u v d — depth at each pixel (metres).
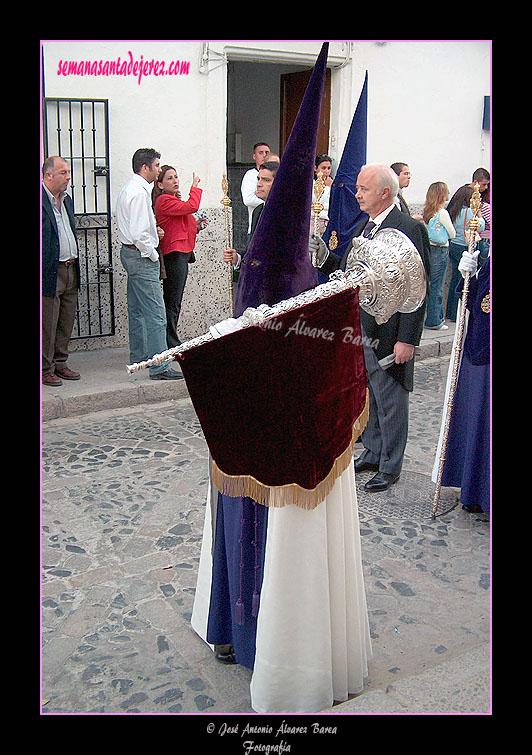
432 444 5.37
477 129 9.17
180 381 6.27
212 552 2.87
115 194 6.90
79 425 5.62
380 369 4.35
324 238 5.09
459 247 8.35
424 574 3.61
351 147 4.91
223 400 2.36
